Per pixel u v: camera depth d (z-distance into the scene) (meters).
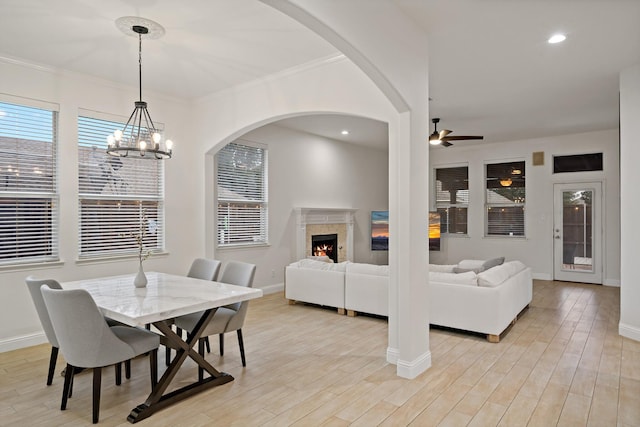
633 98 4.04
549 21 3.09
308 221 7.24
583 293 6.46
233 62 3.95
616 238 7.07
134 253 4.76
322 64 3.86
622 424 2.48
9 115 3.86
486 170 8.52
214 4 2.87
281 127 6.77
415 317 3.19
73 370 2.72
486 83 4.57
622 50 3.64
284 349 3.82
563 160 7.62
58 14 3.01
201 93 4.99
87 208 4.40
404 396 2.86
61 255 4.17
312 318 4.93
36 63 3.96
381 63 2.74
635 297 4.10
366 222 8.93
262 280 6.42
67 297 2.43
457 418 2.56
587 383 3.06
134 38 3.43
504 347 3.87
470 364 3.45
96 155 4.47
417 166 3.21
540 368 3.35
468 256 8.69
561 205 7.62
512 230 8.22
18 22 3.13
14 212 3.90
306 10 2.16
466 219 8.78
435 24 3.16
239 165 6.14
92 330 2.48
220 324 3.24
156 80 4.52
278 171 6.72
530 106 5.54
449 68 4.09
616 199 7.06
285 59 3.87
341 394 2.89
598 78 4.40
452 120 6.34
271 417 2.57
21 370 3.33
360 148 8.71
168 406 2.71
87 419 2.55
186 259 5.27
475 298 4.09
